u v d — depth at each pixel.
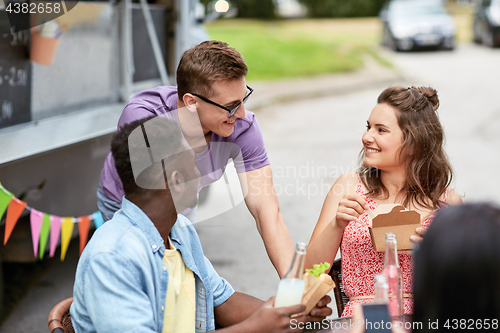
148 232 1.38
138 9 4.01
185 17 4.36
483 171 5.71
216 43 1.82
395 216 1.63
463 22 20.14
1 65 2.81
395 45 14.61
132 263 1.31
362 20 22.58
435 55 14.18
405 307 1.78
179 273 1.50
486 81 11.06
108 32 3.73
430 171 1.97
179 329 1.49
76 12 3.35
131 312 1.26
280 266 1.86
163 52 4.34
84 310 1.34
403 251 1.65
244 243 4.03
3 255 2.99
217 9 2.85
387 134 1.91
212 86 1.76
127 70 3.89
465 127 7.73
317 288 1.41
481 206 0.90
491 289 0.85
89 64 3.57
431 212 1.90
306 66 13.42
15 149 2.61
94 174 3.31
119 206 2.12
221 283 1.68
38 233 2.40
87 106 3.61
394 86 1.99
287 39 17.34
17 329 2.80
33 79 3.08
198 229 4.25
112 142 1.39
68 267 3.56
